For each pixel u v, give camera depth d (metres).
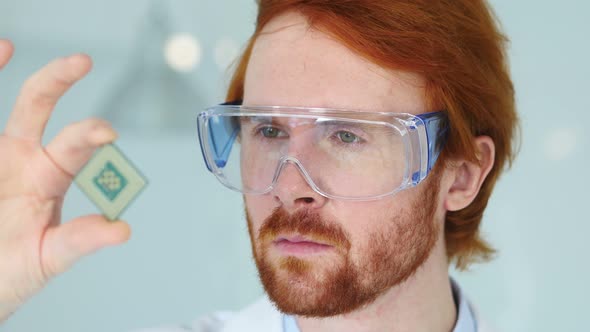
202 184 2.96
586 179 2.64
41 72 0.98
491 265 2.73
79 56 0.96
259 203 1.15
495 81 1.33
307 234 1.09
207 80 2.96
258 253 1.15
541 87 2.64
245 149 1.17
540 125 2.65
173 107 2.94
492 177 1.39
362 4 1.11
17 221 1.00
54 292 2.88
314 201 1.09
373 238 1.11
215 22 2.95
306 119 1.08
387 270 1.13
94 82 2.89
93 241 0.97
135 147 2.93
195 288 2.96
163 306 2.94
